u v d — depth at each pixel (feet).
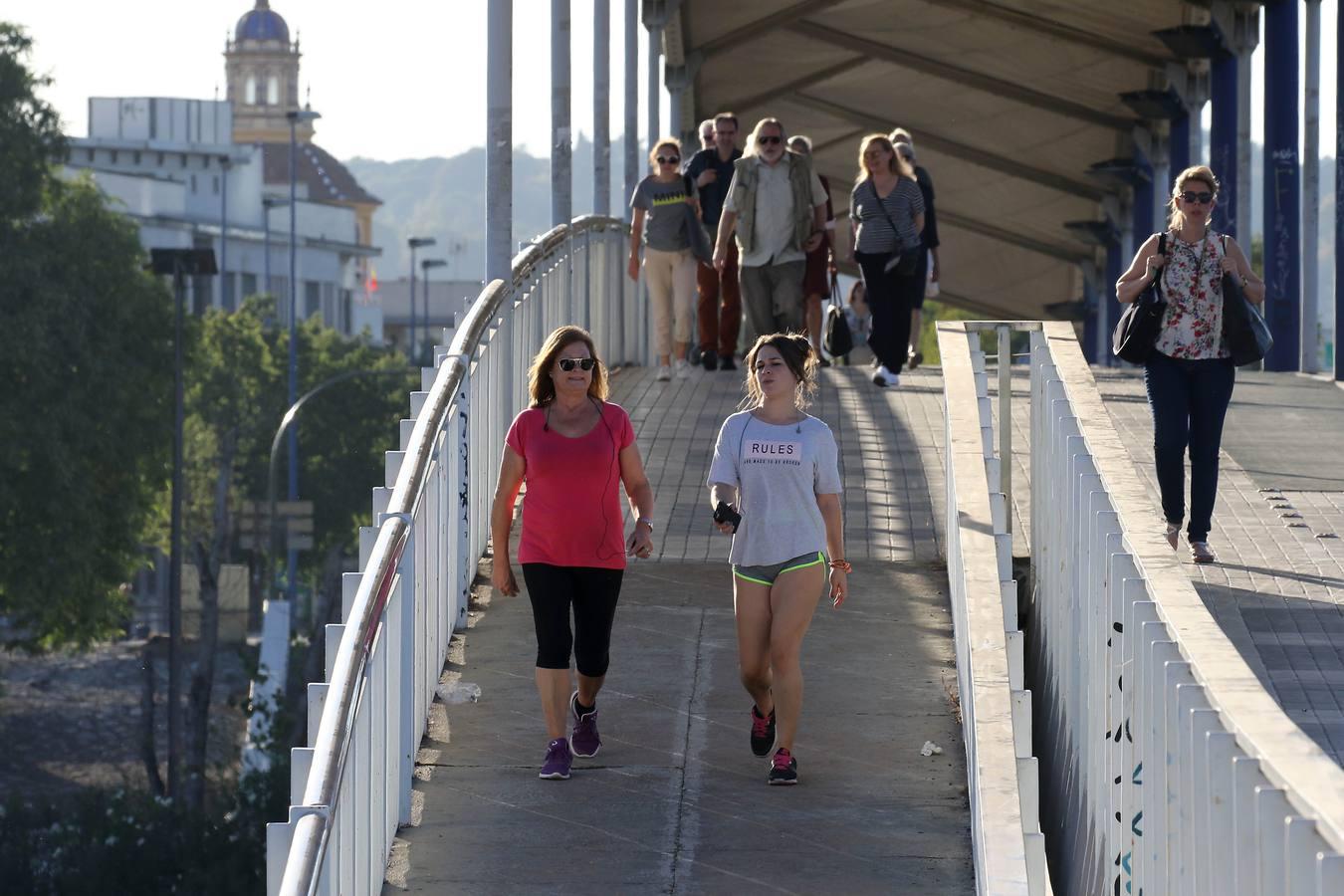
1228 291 77.46
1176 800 36.45
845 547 83.66
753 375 59.47
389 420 593.83
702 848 53.78
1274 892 28.43
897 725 63.10
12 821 251.60
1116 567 47.11
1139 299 78.48
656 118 197.67
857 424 108.47
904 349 121.49
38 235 362.53
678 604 76.23
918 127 277.03
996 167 283.18
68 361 355.36
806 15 223.30
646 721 64.23
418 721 61.52
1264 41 167.63
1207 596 74.38
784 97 273.33
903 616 74.23
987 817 44.60
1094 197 282.56
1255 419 115.75
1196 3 178.81
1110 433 58.49
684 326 125.90
